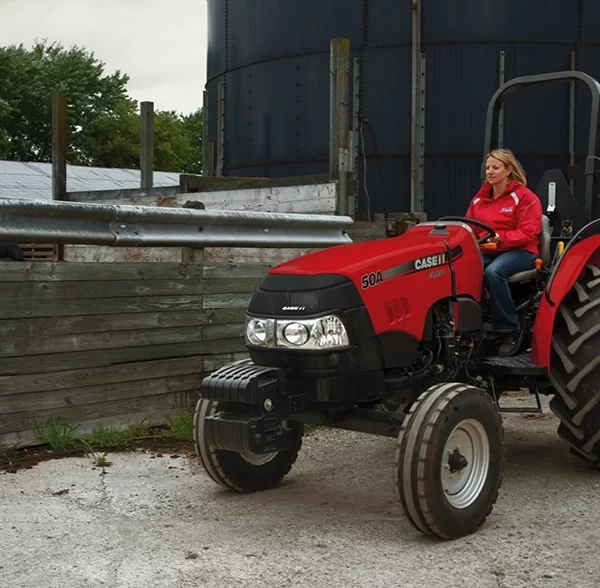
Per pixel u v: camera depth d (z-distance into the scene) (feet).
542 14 40.78
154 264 20.21
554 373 16.53
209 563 12.40
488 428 14.10
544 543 13.26
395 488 13.23
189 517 14.53
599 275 17.61
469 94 40.88
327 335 13.73
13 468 17.16
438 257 15.39
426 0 41.14
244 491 15.94
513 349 17.30
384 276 14.42
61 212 17.98
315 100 43.06
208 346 21.30
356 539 13.47
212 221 20.95
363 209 42.52
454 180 41.16
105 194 35.53
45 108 172.96
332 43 26.05
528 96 40.88
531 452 19.12
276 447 13.97
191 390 21.01
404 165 41.86
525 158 40.96
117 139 182.91
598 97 17.95
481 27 40.70
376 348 14.28
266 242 22.47
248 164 46.11
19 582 11.71
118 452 18.61
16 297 17.93
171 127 191.52
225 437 13.96
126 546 13.08
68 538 13.39
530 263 16.94
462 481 13.87
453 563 12.44
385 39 41.78
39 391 18.35
